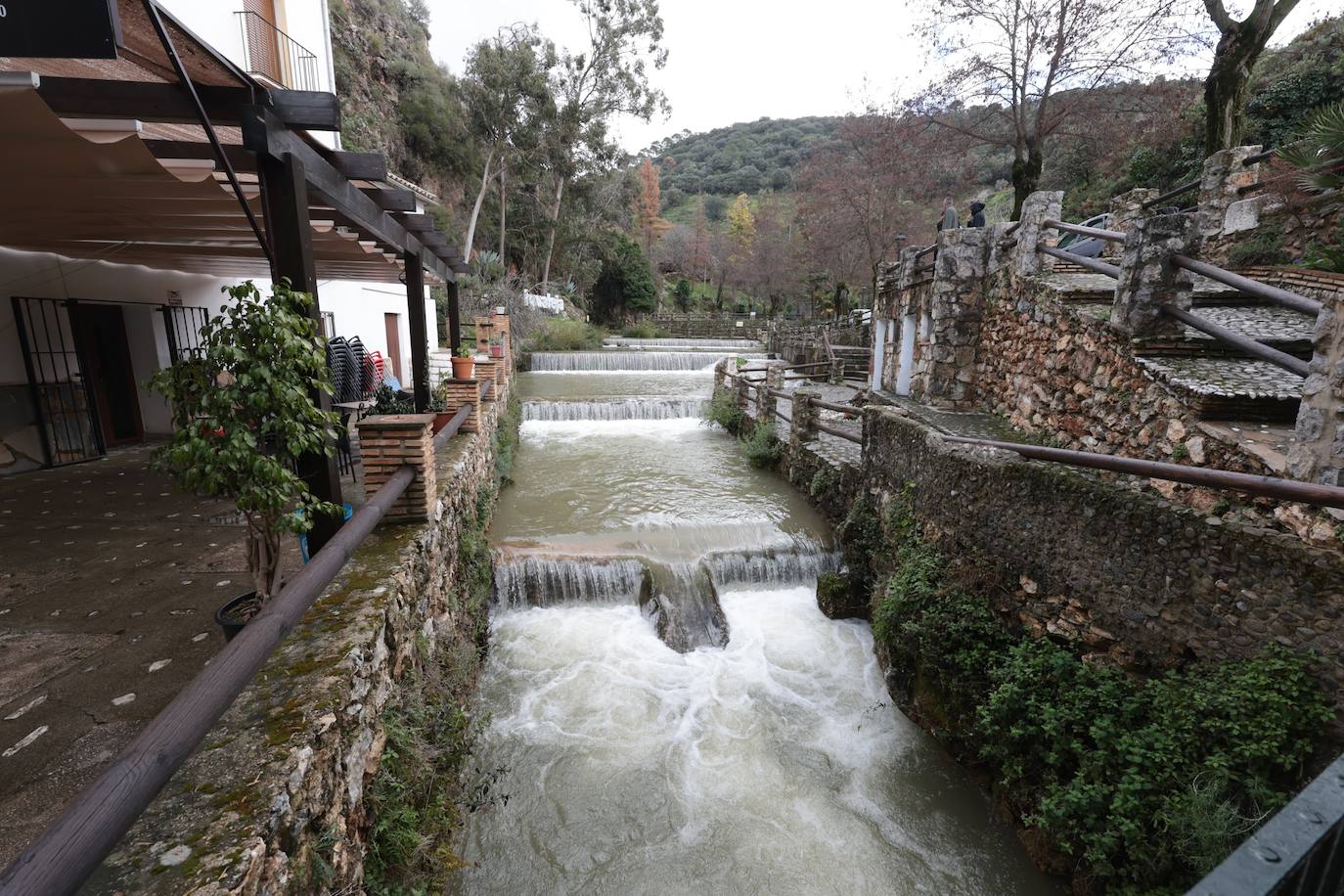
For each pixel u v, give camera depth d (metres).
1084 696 3.96
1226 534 3.38
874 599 6.32
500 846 3.96
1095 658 4.12
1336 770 1.19
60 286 6.73
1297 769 2.93
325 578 2.59
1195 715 3.33
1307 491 2.50
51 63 3.59
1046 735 4.02
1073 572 4.30
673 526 7.68
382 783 2.76
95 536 4.67
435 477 5.02
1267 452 3.46
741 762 4.78
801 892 3.82
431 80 28.02
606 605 6.51
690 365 23.45
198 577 3.96
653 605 6.27
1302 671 3.01
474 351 12.31
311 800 2.00
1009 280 7.16
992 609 4.98
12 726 2.50
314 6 10.08
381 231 5.34
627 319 38.56
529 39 27.28
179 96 2.99
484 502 6.96
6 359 6.31
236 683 1.88
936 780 4.68
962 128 14.39
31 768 2.26
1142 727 3.63
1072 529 4.30
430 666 3.89
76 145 3.09
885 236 22.23
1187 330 4.84
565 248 35.47
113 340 7.69
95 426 7.12
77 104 2.94
